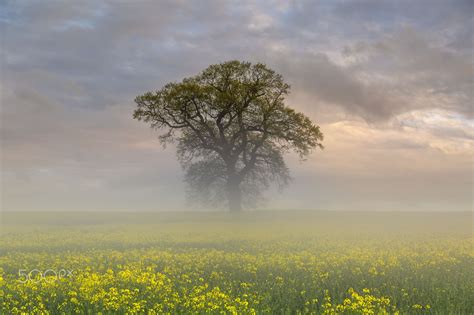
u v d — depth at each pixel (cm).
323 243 3062
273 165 6109
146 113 5731
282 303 1188
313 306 1166
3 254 2461
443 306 1146
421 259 2130
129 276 1462
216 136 6044
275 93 5775
